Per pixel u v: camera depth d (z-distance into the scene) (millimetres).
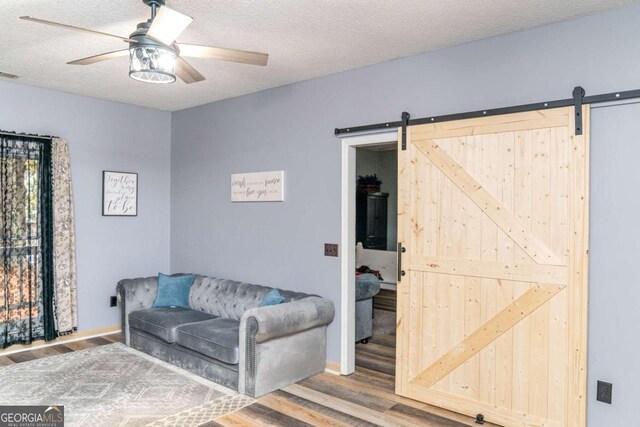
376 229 8766
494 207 3143
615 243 2748
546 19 2916
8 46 3441
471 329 3232
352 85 3986
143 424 3051
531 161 3000
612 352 2750
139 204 5535
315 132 4262
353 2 2684
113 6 2764
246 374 3529
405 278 3551
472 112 3260
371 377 3973
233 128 5043
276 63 3812
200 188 5445
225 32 3145
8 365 4129
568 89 2912
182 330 4043
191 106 5488
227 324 4156
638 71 2678
